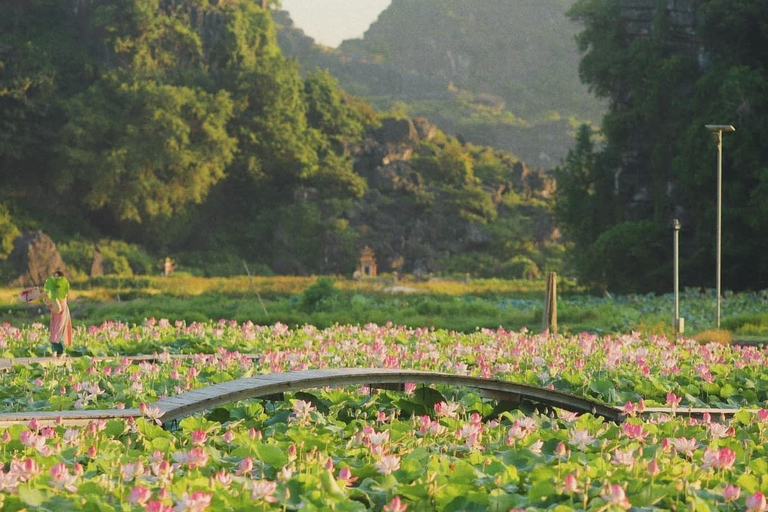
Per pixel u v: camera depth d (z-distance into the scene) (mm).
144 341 18797
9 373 13766
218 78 103562
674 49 58000
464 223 106312
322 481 5914
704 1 56875
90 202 87500
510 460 7207
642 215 59031
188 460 6590
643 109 56688
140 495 5418
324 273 94812
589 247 55688
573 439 7984
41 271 65875
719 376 14305
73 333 20125
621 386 13383
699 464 7406
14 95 87625
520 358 15461
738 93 49906
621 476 6324
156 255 91562
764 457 7441
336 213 99938
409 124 119750
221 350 15016
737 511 6051
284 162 102188
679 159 52188
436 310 34594
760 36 54094
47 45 94250
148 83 91438
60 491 5898
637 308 39656
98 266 80312
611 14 60812
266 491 5652
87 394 11578
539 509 5645
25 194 90375
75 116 88750
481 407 10562
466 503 5859
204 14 106000
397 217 105250
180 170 89250
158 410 8609
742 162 49875
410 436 8266
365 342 19250
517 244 106062
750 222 48469
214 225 99500
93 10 98188
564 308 33219
